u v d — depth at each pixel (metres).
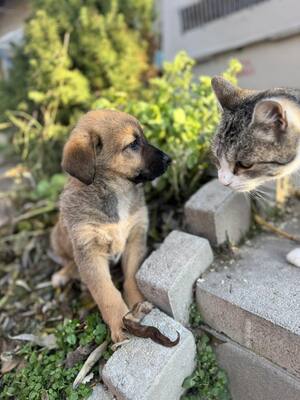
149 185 0.47
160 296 0.33
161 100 0.45
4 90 0.66
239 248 0.38
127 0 0.62
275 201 0.43
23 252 0.51
